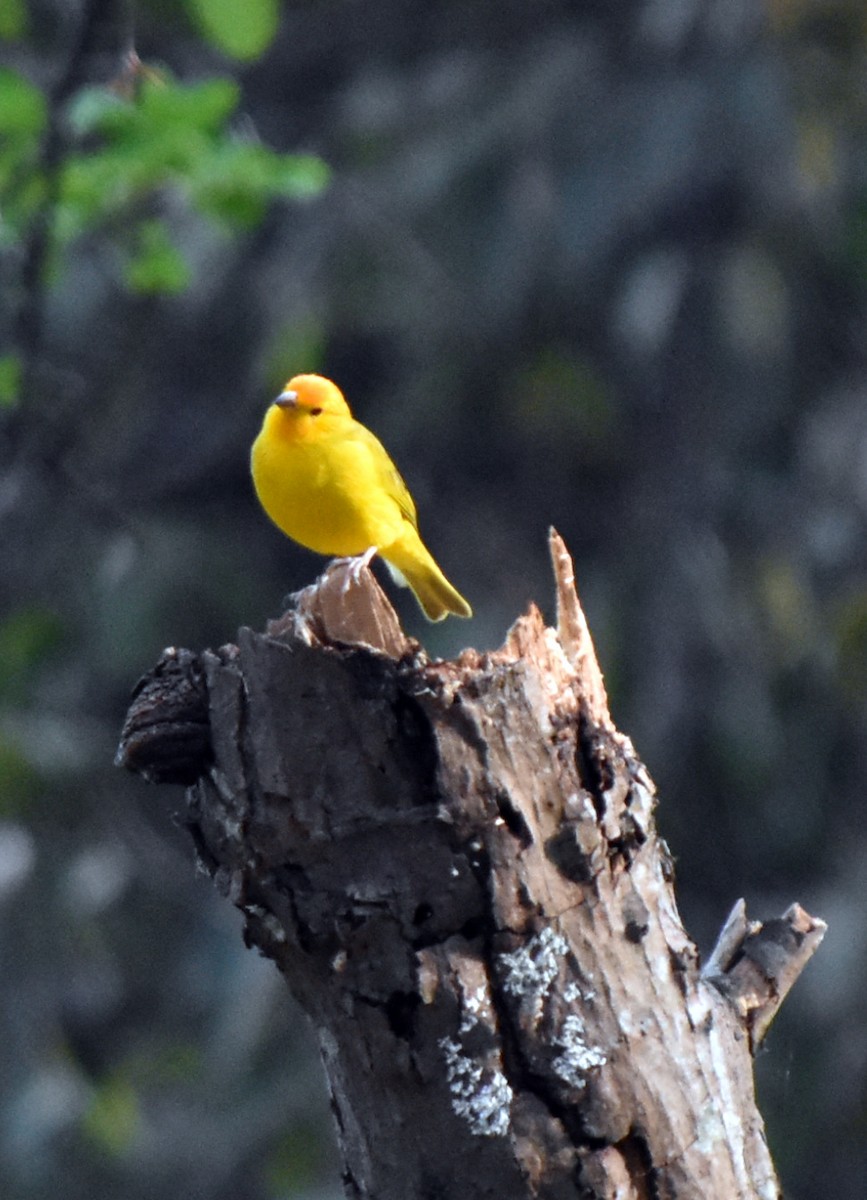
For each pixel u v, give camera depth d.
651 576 15.32
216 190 8.91
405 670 4.66
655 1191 4.70
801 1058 14.26
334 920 4.62
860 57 15.65
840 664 15.51
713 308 15.36
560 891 4.68
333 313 15.27
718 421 15.62
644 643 15.11
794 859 15.42
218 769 4.69
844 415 15.86
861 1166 13.97
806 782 15.41
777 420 15.83
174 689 4.73
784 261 15.68
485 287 15.17
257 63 16.86
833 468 15.72
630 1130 4.68
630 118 15.30
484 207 15.41
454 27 17.52
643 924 4.77
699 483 15.54
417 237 15.38
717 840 15.39
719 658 15.09
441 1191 4.68
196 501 16.42
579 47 16.11
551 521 16.28
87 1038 15.04
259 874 4.66
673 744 14.89
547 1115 4.65
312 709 4.62
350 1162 4.84
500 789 4.63
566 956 4.67
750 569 15.42
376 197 15.47
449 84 16.14
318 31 17.83
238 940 15.01
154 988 15.05
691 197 15.30
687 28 15.54
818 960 14.44
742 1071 4.94
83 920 14.29
